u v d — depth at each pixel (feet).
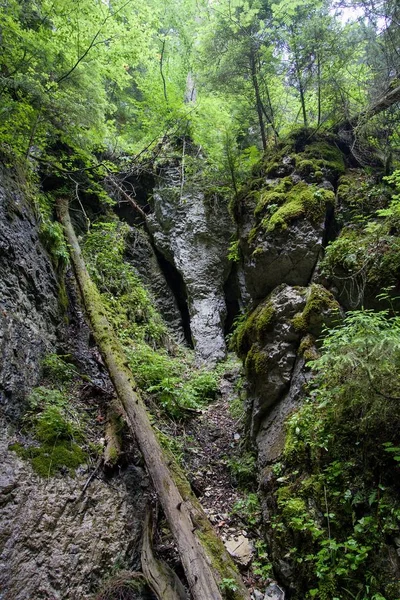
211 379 24.41
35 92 17.12
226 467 16.84
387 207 15.20
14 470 11.51
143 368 21.68
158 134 31.76
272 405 15.17
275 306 15.52
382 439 9.38
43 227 20.92
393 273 12.51
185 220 32.89
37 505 11.14
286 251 15.94
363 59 19.81
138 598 10.53
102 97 24.21
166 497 11.98
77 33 20.74
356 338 9.64
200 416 20.88
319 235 15.65
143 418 14.76
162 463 13.14
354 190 16.21
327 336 12.48
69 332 20.58
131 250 33.60
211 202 33.17
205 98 28.66
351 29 18.83
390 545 8.30
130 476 14.32
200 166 32.09
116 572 11.09
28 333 15.92
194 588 9.48
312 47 19.30
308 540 10.09
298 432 12.08
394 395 9.20
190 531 11.02
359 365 9.87
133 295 29.40
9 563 9.54
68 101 19.62
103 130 24.07
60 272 22.24
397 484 8.82
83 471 13.11
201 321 30.55
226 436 19.17
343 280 14.10
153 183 36.22
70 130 21.84
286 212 16.28
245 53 21.56
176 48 41.65
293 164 18.53
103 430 15.62
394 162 17.39
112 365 17.29
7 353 13.76
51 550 10.46
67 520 11.44
